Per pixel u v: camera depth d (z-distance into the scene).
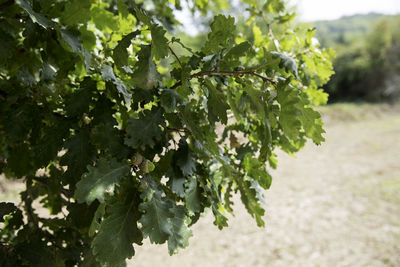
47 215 3.45
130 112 0.99
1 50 0.83
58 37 0.83
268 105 0.76
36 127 0.89
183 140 0.80
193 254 4.25
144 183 0.72
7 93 0.96
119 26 1.07
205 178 0.85
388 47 18.80
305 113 0.78
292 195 6.18
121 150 0.73
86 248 1.05
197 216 0.85
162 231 0.71
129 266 3.91
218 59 0.79
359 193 6.16
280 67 0.76
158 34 0.70
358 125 13.70
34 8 0.82
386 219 5.05
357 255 4.15
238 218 5.25
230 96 0.85
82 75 1.06
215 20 0.82
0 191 4.36
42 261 0.92
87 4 0.83
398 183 6.52
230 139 1.04
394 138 10.84
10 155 0.95
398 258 4.01
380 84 18.06
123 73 0.85
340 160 8.56
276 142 1.04
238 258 4.18
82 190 0.67
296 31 1.20
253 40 1.17
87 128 0.80
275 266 3.99
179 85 0.81
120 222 0.69
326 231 4.80
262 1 1.39
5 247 0.92
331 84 18.17
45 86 0.94
